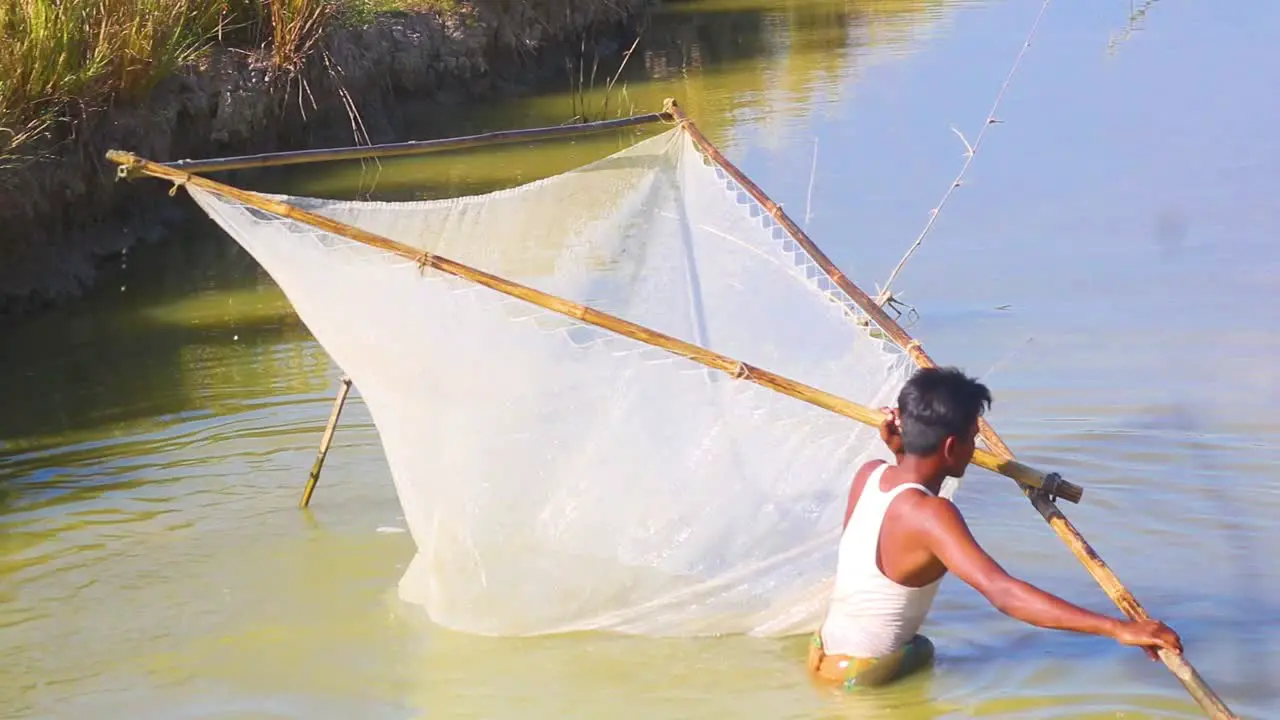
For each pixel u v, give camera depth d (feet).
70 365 34.04
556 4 71.15
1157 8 77.92
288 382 32.78
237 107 47.85
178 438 29.66
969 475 27.02
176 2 46.75
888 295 26.14
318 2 52.65
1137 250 38.96
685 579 21.54
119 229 43.39
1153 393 29.76
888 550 19.11
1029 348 32.48
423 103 61.11
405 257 21.22
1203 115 53.67
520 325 21.63
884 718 18.99
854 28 78.13
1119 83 59.72
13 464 28.40
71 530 25.55
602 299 27.17
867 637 19.71
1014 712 19.06
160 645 21.63
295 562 24.36
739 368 19.93
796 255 25.49
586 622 21.88
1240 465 26.55
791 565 21.35
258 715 19.57
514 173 51.34
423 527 22.29
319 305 22.06
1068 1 81.87
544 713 19.51
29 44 39.58
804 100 59.77
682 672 20.59
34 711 19.72
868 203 44.11
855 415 19.80
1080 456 27.12
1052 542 24.13
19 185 38.40
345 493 27.12
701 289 26.78
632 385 21.72
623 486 21.53
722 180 26.99
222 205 21.89
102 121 42.24
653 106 61.36
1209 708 15.87
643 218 27.14
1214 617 21.47
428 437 22.02
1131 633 16.55
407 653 21.35
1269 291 35.58
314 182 49.93
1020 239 40.29
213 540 25.21
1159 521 24.66
